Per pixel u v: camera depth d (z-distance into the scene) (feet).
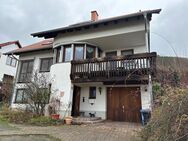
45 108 36.32
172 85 15.34
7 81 64.23
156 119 12.82
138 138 17.48
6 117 34.27
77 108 39.01
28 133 21.34
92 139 18.67
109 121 34.47
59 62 40.09
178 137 10.02
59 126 28.17
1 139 17.54
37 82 37.29
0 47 78.13
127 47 41.96
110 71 32.89
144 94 34.42
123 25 35.70
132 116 34.60
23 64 54.13
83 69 35.78
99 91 38.75
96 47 41.47
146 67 29.60
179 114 10.55
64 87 36.76
